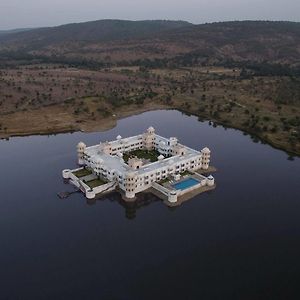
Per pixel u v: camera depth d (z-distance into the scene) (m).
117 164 178.38
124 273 116.06
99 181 172.50
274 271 117.81
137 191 166.75
